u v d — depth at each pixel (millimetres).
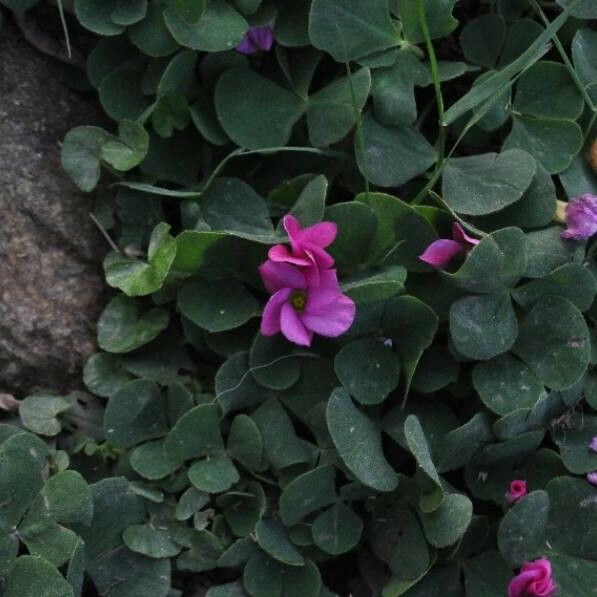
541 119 834
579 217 812
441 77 830
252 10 825
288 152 837
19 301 821
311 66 834
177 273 819
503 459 810
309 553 807
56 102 842
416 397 818
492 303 804
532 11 852
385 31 823
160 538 802
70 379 827
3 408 819
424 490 795
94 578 795
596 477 801
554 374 802
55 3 844
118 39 837
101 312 831
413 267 812
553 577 794
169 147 835
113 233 837
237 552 801
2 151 828
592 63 841
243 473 815
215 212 829
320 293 793
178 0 815
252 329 823
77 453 817
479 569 801
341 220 804
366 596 816
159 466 808
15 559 771
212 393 828
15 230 825
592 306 819
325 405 809
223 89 828
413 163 823
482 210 808
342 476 816
